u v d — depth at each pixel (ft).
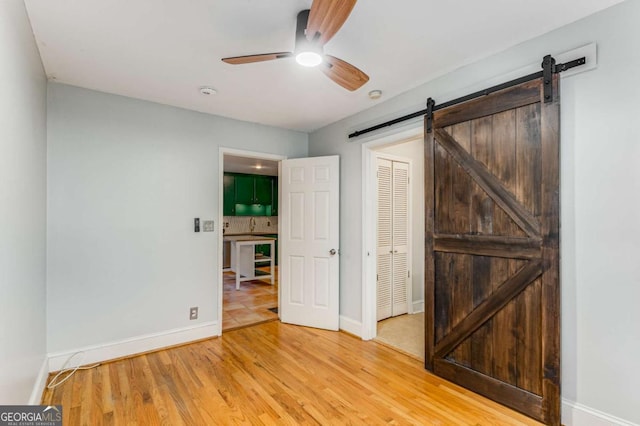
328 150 12.72
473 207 7.67
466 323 7.78
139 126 9.92
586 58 6.00
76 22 6.06
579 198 6.13
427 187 8.70
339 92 9.50
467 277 7.80
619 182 5.69
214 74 8.26
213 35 6.52
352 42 6.88
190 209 10.82
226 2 5.48
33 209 6.70
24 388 5.87
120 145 9.59
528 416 6.61
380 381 8.13
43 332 7.86
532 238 6.61
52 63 7.64
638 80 5.49
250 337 11.16
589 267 6.02
